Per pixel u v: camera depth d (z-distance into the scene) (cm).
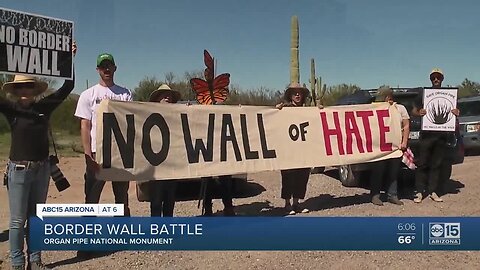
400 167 820
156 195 587
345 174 944
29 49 442
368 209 742
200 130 621
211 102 722
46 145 464
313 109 718
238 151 650
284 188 714
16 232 454
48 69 455
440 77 777
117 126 554
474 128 1526
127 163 559
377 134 755
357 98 968
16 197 451
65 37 464
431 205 771
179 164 599
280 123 688
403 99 903
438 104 774
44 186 468
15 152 448
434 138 785
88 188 557
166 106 593
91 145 550
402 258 516
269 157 673
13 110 445
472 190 895
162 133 588
